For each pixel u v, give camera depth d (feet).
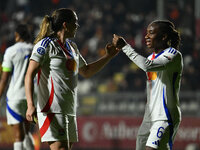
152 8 201.67
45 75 56.29
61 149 56.18
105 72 170.81
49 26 57.47
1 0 204.44
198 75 164.25
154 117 59.11
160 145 58.39
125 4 201.05
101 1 200.95
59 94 55.98
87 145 136.98
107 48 64.59
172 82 59.16
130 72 168.86
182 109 141.49
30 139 82.17
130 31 187.11
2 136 132.05
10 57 82.12
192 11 170.30
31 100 54.54
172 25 61.67
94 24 190.19
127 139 137.39
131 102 142.00
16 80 82.74
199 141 137.18
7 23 192.75
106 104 142.61
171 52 59.36
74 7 199.82
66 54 56.80
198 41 175.11
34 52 55.57
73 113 57.62
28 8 204.13
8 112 83.35
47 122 56.03
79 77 169.68
